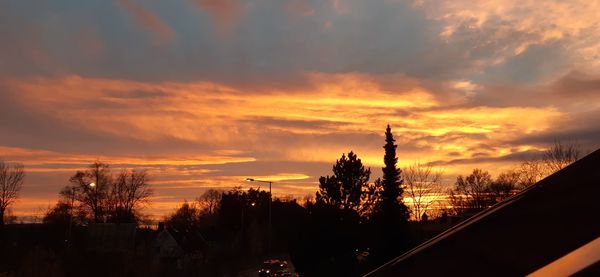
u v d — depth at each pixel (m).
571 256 1.16
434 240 3.98
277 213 94.62
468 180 82.62
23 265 40.59
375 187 58.03
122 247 52.09
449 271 3.44
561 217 3.29
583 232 3.10
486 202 80.75
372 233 49.91
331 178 57.47
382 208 47.59
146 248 53.16
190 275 56.22
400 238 45.78
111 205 95.75
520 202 3.65
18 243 57.19
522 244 3.29
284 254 84.19
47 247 64.62
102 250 51.25
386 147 48.91
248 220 107.31
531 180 61.00
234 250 71.88
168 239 81.12
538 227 3.33
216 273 61.50
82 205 93.25
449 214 80.69
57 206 90.31
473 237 3.61
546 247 3.16
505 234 3.45
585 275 1.06
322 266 48.56
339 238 48.75
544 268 1.17
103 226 53.03
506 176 78.38
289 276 56.41
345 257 48.59
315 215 49.78
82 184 93.00
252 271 67.81
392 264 3.88
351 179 57.09
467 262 3.40
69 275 45.25
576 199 3.37
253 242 79.69
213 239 94.38
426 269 3.59
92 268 47.38
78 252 49.75
